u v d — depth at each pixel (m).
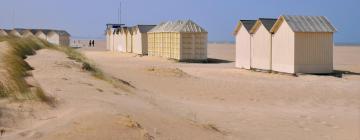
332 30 24.03
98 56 48.12
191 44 39.56
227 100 14.72
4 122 6.36
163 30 43.22
